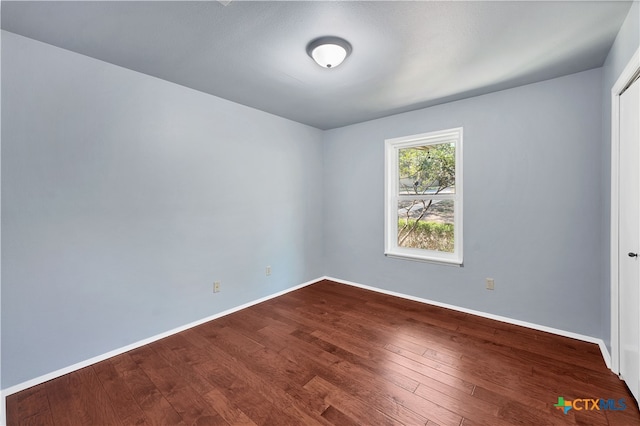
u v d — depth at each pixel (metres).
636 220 1.60
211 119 2.86
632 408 1.62
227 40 1.88
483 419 1.56
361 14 1.61
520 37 1.83
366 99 2.95
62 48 1.98
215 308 2.93
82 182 2.08
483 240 2.87
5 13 1.59
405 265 3.46
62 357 2.01
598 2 1.51
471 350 2.26
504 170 2.72
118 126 2.25
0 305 1.78
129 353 2.27
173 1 1.50
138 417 1.61
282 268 3.65
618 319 1.89
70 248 2.04
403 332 2.58
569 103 2.40
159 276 2.51
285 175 3.67
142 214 2.40
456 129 3.00
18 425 1.55
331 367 2.06
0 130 1.76
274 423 1.55
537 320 2.60
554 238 2.50
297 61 2.15
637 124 1.58
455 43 1.90
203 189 2.82
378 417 1.58
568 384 1.83
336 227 4.14
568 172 2.42
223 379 1.93
